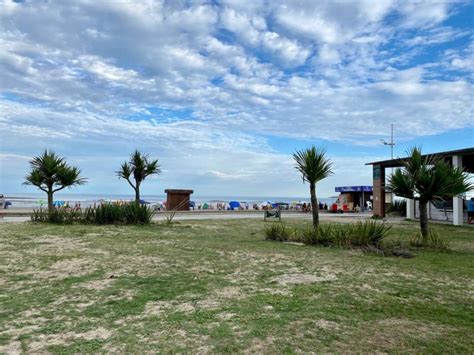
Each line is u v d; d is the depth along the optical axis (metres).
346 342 3.34
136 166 18.33
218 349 3.14
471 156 18.45
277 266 6.73
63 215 15.43
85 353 3.05
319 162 10.98
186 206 29.58
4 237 10.31
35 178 16.17
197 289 5.07
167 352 3.08
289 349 3.16
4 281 5.41
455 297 4.90
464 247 10.24
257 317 3.94
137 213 15.23
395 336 3.51
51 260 6.98
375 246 9.15
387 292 5.07
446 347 3.28
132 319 3.86
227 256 7.68
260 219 20.22
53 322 3.75
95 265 6.58
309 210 33.28
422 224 10.19
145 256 7.53
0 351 3.07
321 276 5.96
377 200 23.05
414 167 10.36
